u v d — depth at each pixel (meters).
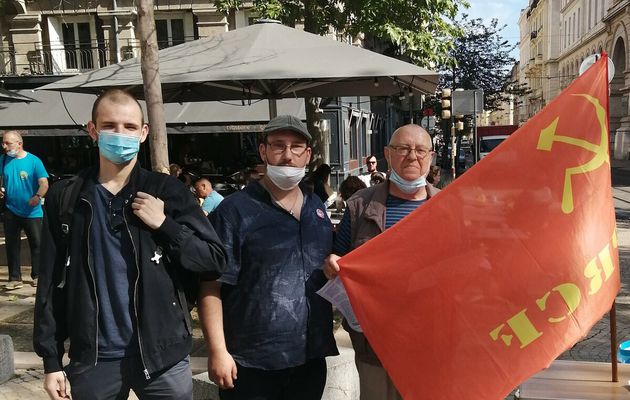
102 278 2.21
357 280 2.50
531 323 2.45
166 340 2.25
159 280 2.24
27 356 4.64
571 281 2.47
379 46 25.25
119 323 2.22
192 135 17.75
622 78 45.94
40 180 7.01
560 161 2.52
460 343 2.46
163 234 2.21
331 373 3.37
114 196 2.27
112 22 17.77
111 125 2.23
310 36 5.94
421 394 2.47
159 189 2.32
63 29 18.16
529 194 2.50
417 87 7.18
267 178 2.57
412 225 2.52
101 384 2.21
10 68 17.92
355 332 2.77
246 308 2.43
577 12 65.88
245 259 2.45
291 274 2.46
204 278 2.36
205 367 4.31
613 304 2.61
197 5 17.52
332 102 17.27
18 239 7.04
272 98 7.00
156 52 4.71
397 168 2.71
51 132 14.73
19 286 7.02
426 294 2.48
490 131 30.94
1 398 3.96
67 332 2.27
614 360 2.72
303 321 2.46
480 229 2.49
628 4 41.28
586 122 2.55
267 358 2.41
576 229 2.49
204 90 7.49
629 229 11.77
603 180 2.56
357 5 9.58
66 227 2.21
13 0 17.33
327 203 7.61
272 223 2.47
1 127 14.62
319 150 9.73
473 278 2.48
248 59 5.40
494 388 2.43
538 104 86.62
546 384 2.71
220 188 13.48
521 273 2.47
